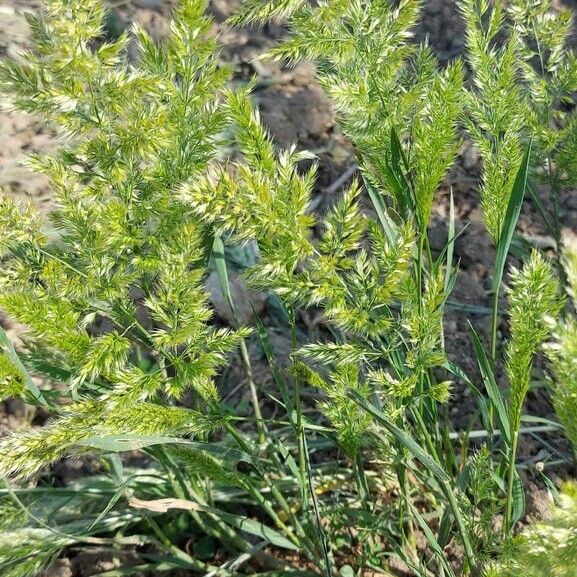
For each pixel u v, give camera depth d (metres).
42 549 1.79
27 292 1.36
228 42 3.53
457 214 3.02
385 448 1.74
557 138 1.92
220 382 2.56
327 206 3.00
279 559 2.06
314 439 2.35
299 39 1.36
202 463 1.62
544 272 1.24
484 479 1.67
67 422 1.29
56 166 1.38
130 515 2.06
